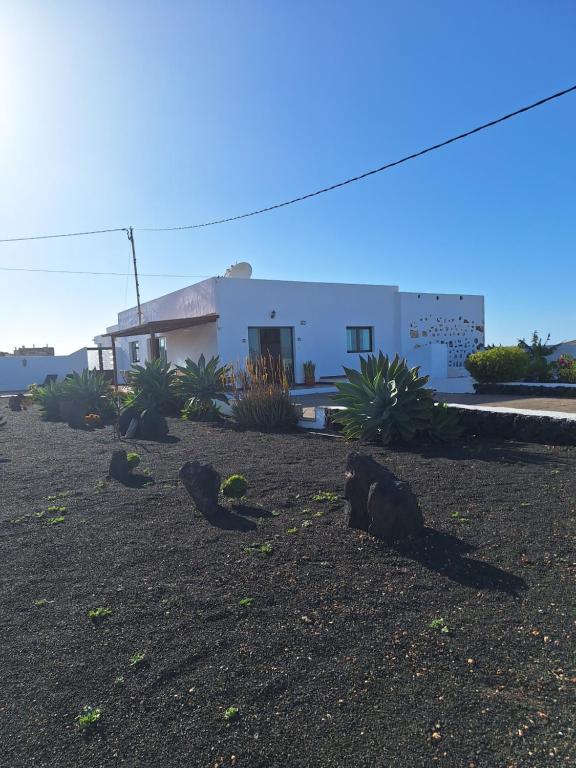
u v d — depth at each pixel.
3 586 3.91
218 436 10.44
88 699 2.62
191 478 5.34
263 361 13.13
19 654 3.03
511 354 17.95
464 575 3.74
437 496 5.53
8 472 7.75
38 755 2.29
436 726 2.35
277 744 2.28
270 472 6.95
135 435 11.01
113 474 7.14
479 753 2.19
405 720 2.39
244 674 2.75
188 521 5.12
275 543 4.44
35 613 3.49
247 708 2.51
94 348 27.67
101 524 5.16
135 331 20.91
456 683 2.62
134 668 2.85
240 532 4.74
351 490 4.77
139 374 15.08
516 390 17.20
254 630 3.15
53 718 2.50
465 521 4.74
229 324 20.64
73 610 3.50
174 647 3.02
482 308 27.17
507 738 2.27
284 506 5.46
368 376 9.41
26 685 2.75
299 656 2.88
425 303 25.42
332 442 9.25
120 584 3.84
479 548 4.16
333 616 3.27
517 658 2.79
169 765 2.20
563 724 2.34
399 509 4.38
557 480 5.94
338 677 2.70
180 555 4.30
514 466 6.71
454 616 3.22
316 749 2.25
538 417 8.29
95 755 2.27
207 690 2.64
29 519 5.44
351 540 4.45
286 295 21.89
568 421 7.90
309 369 21.69
